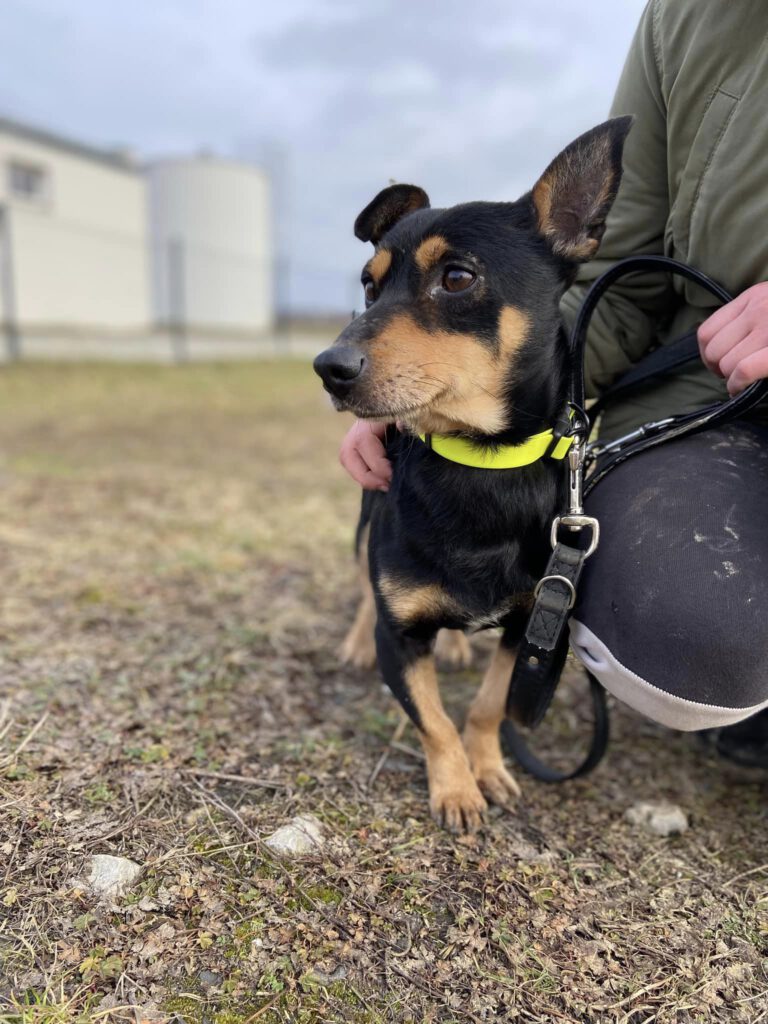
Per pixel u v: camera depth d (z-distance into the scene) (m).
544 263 0.50
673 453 0.49
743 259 0.48
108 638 0.75
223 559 1.02
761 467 0.48
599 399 0.59
